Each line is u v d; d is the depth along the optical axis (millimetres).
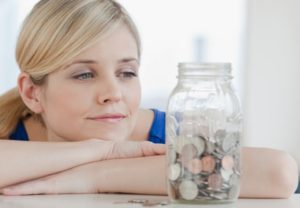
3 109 1628
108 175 1188
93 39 1329
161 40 3934
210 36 3898
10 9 3844
